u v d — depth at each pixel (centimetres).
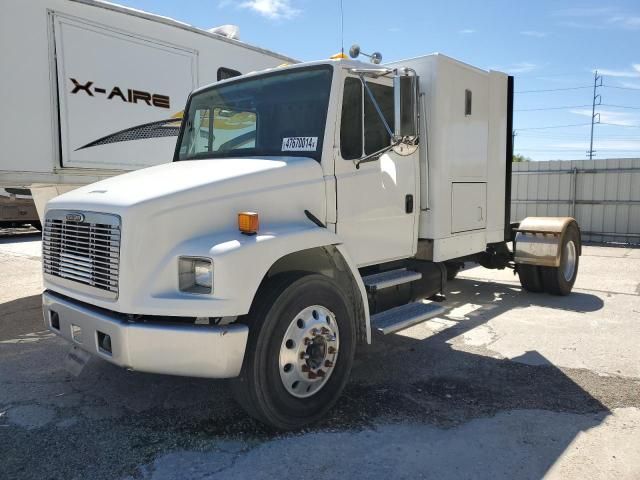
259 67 866
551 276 761
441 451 336
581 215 1536
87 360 361
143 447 340
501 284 887
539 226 759
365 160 437
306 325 364
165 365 323
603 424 373
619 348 541
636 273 990
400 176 482
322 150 411
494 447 341
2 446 341
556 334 591
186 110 525
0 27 573
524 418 382
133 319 326
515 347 546
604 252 1298
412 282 511
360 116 434
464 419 380
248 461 323
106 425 370
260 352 339
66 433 358
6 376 463
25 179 602
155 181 372
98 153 663
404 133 416
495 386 442
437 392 429
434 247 527
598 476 308
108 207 337
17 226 1662
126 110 687
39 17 600
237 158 442
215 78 792
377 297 472
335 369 386
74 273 362
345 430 364
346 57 445
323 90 418
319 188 406
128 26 682
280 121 439
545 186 1586
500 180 658
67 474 309
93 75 651
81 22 636
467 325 629
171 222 334
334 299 381
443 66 521
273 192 379
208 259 323
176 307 319
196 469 314
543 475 309
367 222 447
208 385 438
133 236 322
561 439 351
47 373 470
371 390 432
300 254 408
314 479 305
